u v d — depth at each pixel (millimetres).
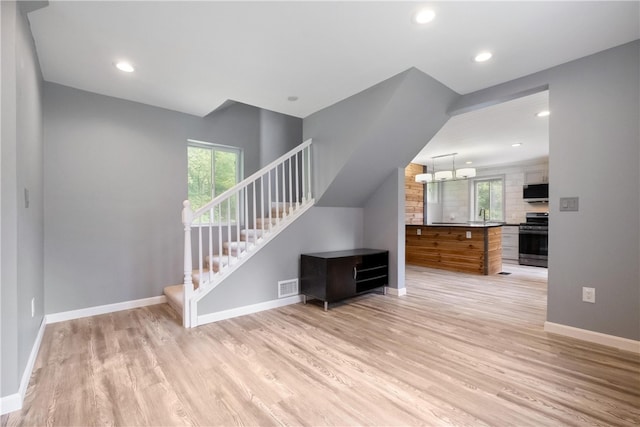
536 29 2213
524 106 3812
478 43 2391
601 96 2486
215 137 4258
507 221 7699
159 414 1657
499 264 5891
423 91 3098
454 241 5922
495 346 2484
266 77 2959
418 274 5578
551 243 2750
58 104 3098
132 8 1948
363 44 2398
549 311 2783
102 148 3359
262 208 3559
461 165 7988
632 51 2350
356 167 3699
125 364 2201
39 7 1897
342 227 4328
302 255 3814
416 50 2494
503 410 1669
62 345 2518
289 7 1956
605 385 1900
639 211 2311
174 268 3867
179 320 3133
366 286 3973
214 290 3117
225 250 4152
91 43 2357
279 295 3639
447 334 2750
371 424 1570
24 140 1999
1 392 1668
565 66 2689
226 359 2279
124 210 3502
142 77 2945
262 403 1748
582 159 2576
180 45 2393
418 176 6691
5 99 1704
